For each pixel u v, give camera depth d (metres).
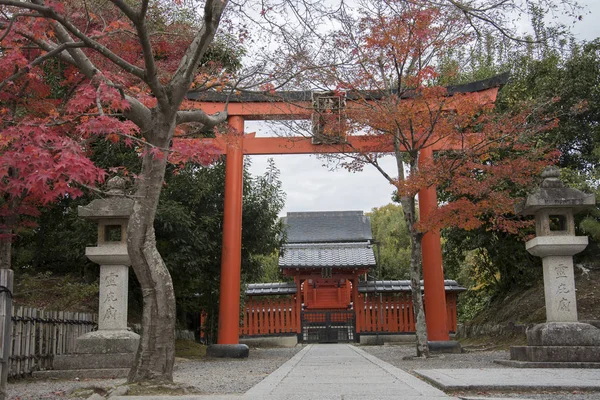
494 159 14.76
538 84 16.73
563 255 9.70
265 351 17.77
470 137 11.51
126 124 5.62
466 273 22.52
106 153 13.04
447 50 12.02
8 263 9.21
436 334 13.99
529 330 9.52
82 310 13.33
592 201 9.55
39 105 8.75
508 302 17.19
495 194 11.39
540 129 11.52
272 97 10.09
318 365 10.19
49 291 13.40
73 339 10.64
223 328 14.06
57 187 4.95
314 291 28.89
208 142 6.40
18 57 6.92
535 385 5.87
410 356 12.01
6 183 6.70
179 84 6.64
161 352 6.31
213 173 15.26
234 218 14.45
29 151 4.80
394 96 12.36
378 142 12.96
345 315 23.89
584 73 15.86
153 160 6.62
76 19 8.80
